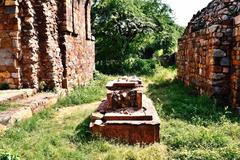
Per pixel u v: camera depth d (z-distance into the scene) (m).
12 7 8.53
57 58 9.81
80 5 12.23
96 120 5.59
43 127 6.15
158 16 24.00
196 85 9.80
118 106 6.10
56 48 9.83
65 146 4.99
